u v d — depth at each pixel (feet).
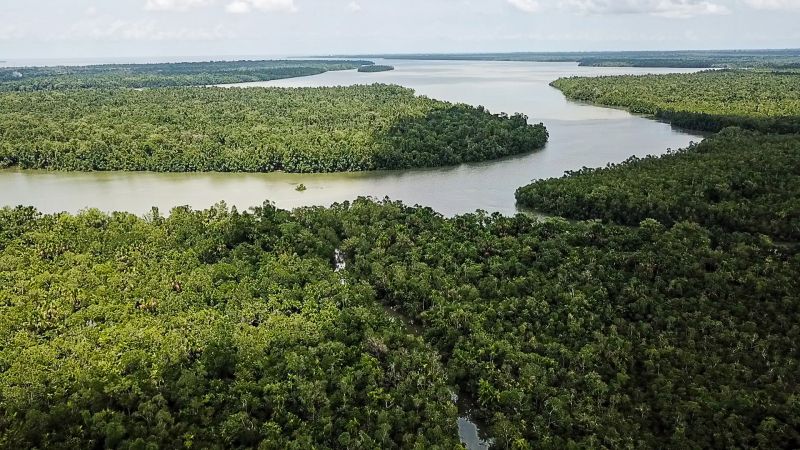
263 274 302.04
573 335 250.37
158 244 335.88
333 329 255.29
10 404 209.56
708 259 299.58
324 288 289.12
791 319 249.96
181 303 276.41
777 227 347.77
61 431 199.93
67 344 242.99
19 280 289.94
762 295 267.80
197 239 338.95
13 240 337.11
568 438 199.82
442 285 289.53
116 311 268.21
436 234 346.33
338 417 211.82
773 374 221.05
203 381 221.87
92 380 218.59
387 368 235.20
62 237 335.88
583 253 316.81
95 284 290.35
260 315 268.82
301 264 313.12
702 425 200.34
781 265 291.17
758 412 204.64
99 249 326.65
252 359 234.58
